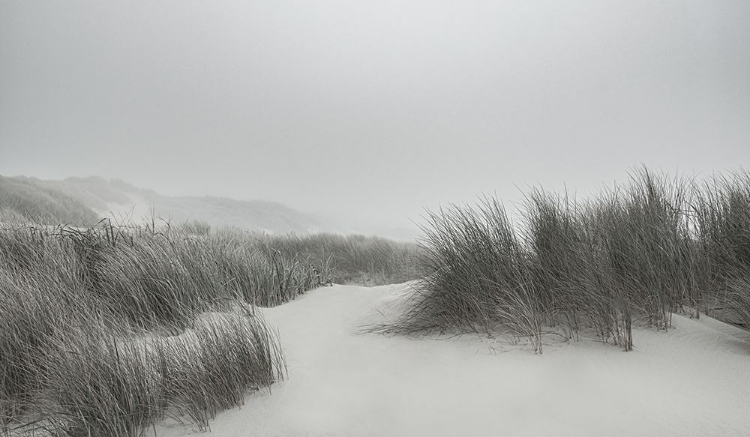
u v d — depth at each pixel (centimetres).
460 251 436
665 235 423
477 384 310
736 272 402
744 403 256
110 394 276
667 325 373
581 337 367
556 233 431
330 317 510
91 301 428
